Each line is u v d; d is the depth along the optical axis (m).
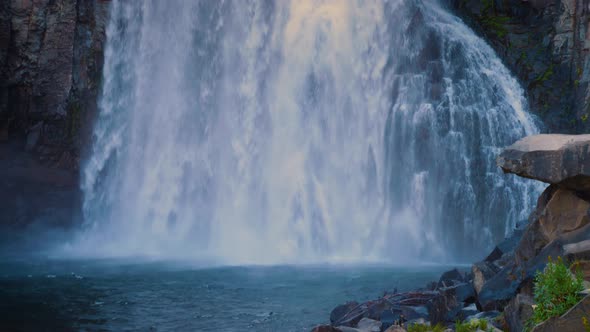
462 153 26.55
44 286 14.50
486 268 8.65
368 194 26.62
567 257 6.24
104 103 28.83
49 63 27.72
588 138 6.80
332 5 28.41
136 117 29.00
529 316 6.22
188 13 29.39
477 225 25.62
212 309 11.77
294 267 19.31
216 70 28.81
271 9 28.67
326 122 27.17
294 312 11.48
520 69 29.88
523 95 29.19
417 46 28.84
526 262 7.28
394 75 28.05
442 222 25.78
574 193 7.05
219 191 27.39
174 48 29.34
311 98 27.38
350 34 28.14
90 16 28.42
